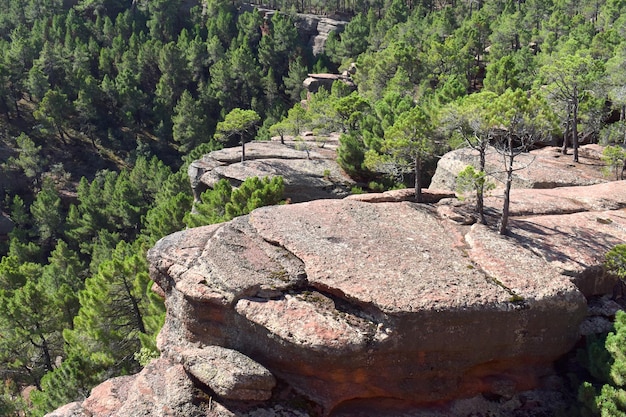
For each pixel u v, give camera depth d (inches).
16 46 3629.4
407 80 2447.1
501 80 2054.6
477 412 669.9
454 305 633.6
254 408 613.0
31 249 2443.4
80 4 4909.0
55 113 3211.1
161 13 4638.3
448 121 890.1
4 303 1269.7
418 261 717.9
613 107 1555.1
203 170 1857.8
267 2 5423.2
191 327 705.6
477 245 770.8
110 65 3870.6
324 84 3491.6
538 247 780.6
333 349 612.1
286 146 2059.5
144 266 1170.6
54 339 1411.2
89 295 1177.4
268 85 3708.2
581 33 2748.5
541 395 685.9
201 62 3924.7
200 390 632.4
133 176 2933.1
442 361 657.0
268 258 725.9
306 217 826.2
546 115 781.3
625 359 628.1
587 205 973.8
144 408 618.5
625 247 707.4
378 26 3986.2
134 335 1165.1
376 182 1670.8
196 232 820.6
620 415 582.6
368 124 1792.6
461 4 4170.8
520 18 3417.8
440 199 995.9
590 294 755.4
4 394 1244.5
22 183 3083.2
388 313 620.4
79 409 668.7
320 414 623.2
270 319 641.0
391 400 665.6
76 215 2701.8
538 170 1259.2
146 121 3715.6
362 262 704.4
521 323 660.1
